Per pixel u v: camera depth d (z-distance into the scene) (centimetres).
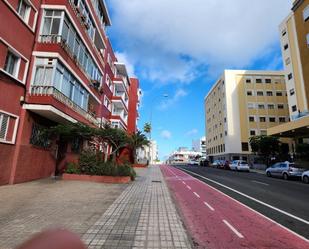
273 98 5766
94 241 532
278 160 3791
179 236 579
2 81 1166
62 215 720
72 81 1745
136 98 5266
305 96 3253
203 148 14162
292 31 3597
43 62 1432
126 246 511
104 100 2930
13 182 1241
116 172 1566
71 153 1997
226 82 5941
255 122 5666
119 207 854
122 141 1745
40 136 1502
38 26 1466
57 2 1517
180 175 2395
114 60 3625
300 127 2711
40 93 1389
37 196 979
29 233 559
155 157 12781
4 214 709
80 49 1878
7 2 1185
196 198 1115
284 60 3800
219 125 6462
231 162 4072
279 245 553
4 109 1180
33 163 1424
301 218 794
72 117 1717
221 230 652
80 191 1136
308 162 2778
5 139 1202
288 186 1681
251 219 771
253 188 1512
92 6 2116
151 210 828
